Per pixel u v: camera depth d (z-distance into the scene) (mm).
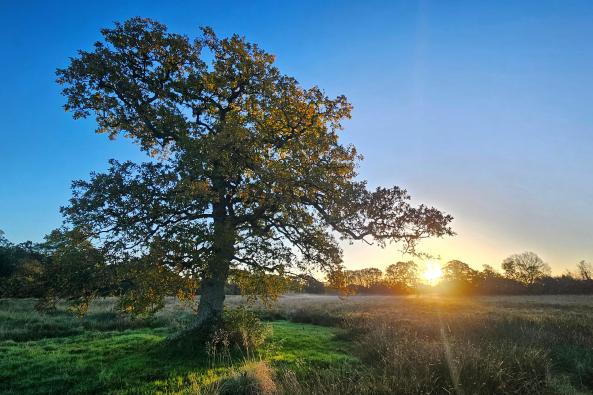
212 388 8906
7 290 13078
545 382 9492
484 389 8523
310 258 16859
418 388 8164
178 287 13406
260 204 15656
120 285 13234
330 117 18734
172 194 13062
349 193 15391
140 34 15672
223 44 16828
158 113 15234
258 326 15625
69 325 22391
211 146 12930
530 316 23875
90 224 13164
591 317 23594
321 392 8117
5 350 15117
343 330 19219
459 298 62062
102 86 15656
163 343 14812
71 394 9656
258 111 18062
